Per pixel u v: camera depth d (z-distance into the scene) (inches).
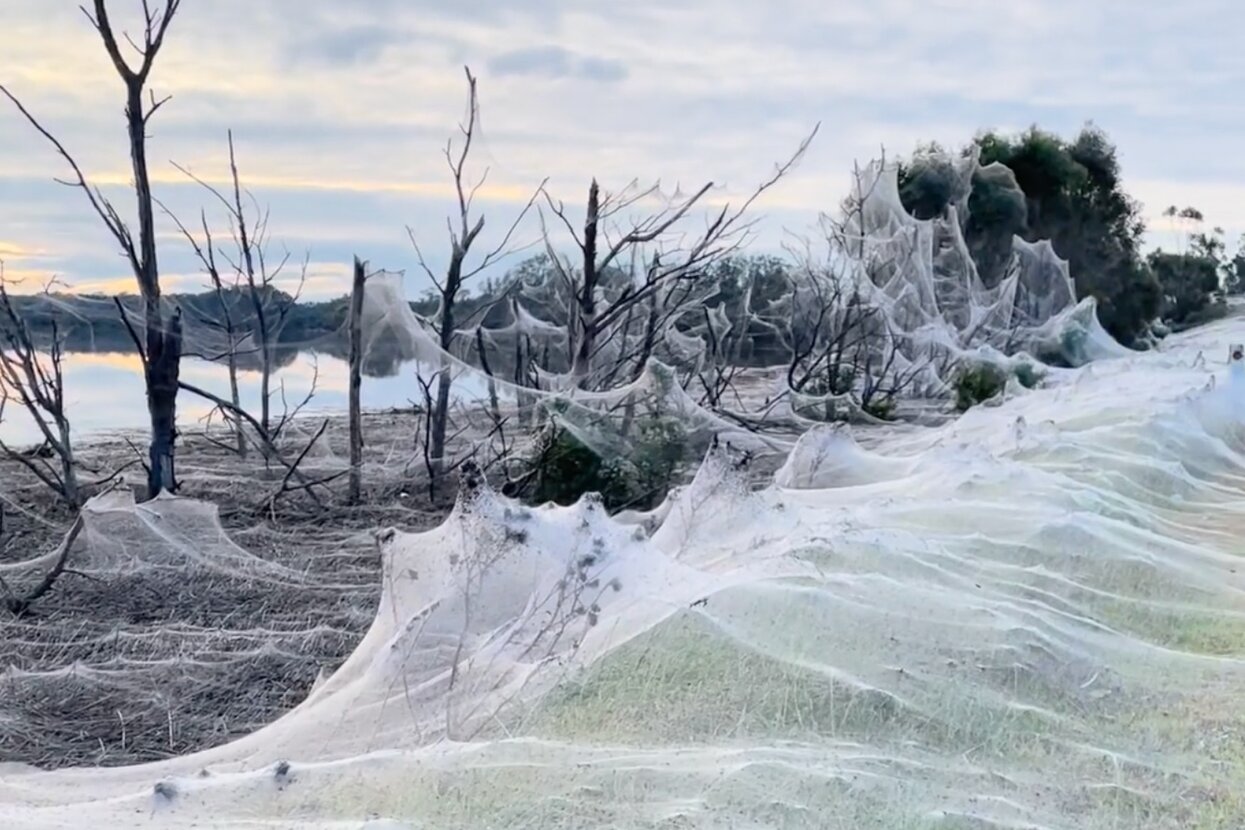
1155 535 326.3
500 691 205.5
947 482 359.3
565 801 159.8
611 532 245.0
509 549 236.1
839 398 637.3
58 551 332.8
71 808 163.8
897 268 887.1
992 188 1180.5
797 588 235.9
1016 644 221.9
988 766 180.5
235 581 317.4
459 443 487.5
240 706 235.9
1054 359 961.5
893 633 222.7
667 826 152.9
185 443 530.6
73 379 535.5
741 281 801.6
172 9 394.3
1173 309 1599.4
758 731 188.5
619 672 206.4
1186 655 230.8
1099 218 1318.9
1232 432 534.3
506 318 567.2
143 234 396.2
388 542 262.1
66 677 248.7
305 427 579.5
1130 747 188.4
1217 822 164.4
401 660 221.1
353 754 190.1
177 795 164.1
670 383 418.9
